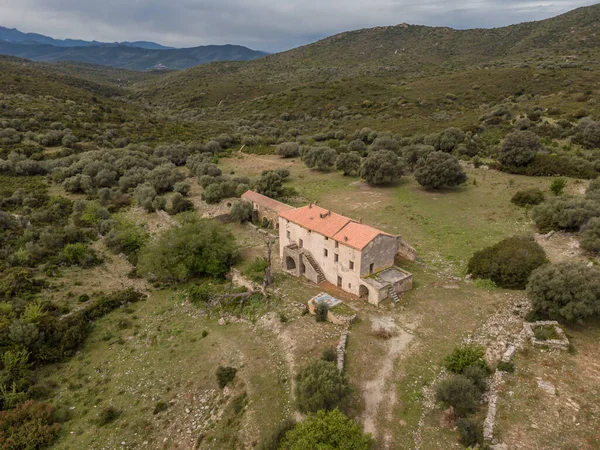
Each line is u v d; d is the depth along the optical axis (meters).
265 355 34.19
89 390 33.91
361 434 21.78
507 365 27.78
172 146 118.44
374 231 41.03
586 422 23.03
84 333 40.97
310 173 95.94
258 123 158.50
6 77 139.00
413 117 140.88
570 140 93.31
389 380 28.67
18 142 102.44
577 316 30.92
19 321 38.16
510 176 79.81
